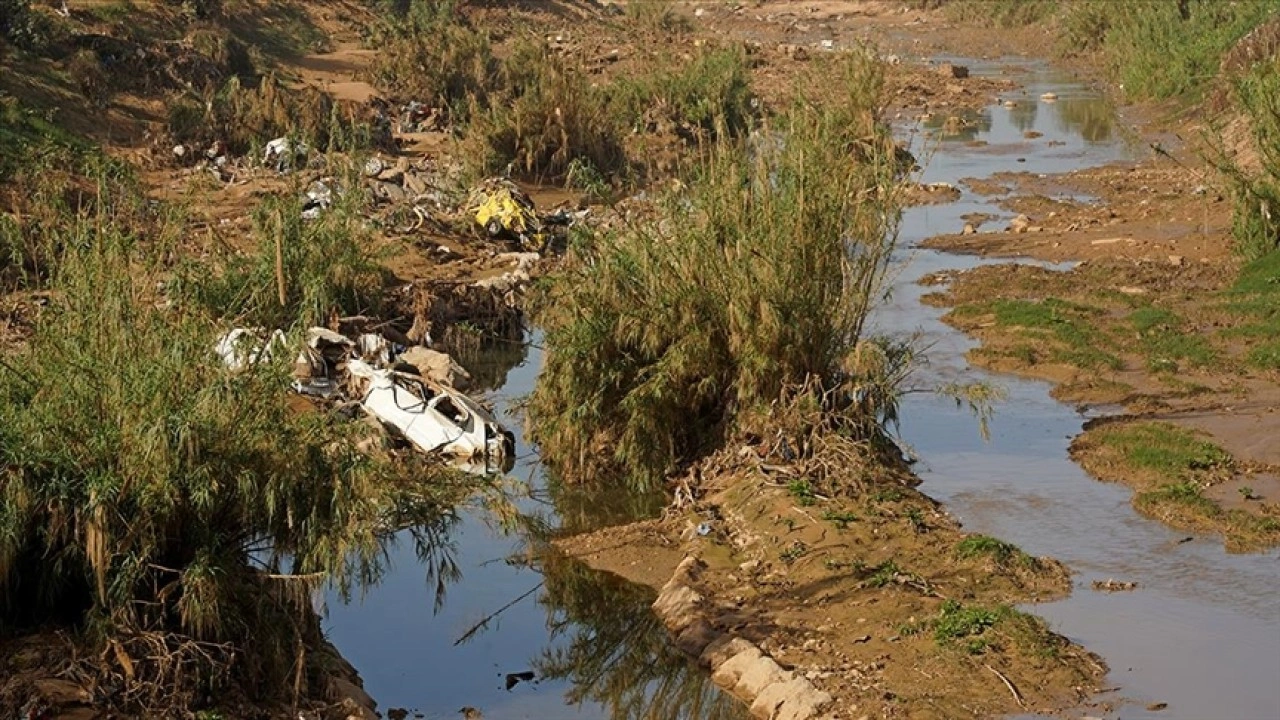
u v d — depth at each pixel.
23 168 25.45
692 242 16.48
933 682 11.62
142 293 12.77
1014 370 20.59
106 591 10.86
